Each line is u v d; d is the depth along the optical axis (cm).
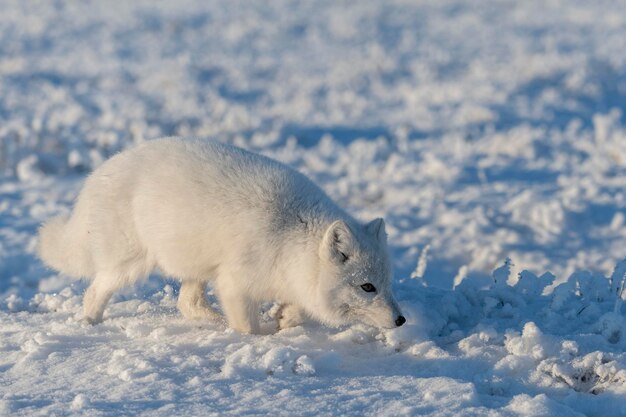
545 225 1638
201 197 750
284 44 4731
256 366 634
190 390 590
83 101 3056
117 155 820
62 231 871
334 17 5600
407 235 1579
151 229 768
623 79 3731
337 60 4188
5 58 3866
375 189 1919
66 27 4947
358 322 767
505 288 840
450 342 732
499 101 3169
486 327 725
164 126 2595
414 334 716
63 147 2228
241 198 750
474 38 4972
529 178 2045
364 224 770
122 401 570
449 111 2994
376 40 4831
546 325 757
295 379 618
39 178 2017
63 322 842
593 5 6425
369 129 2716
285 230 746
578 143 2428
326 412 550
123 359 658
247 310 768
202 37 4869
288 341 721
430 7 6216
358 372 652
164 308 887
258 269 749
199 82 3575
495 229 1609
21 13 5384
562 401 597
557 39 4881
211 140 814
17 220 1617
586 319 775
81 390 597
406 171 2080
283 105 3131
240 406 561
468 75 3781
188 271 778
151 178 772
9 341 757
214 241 750
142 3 6100
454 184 1975
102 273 812
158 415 542
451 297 818
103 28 4956
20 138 2225
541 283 892
